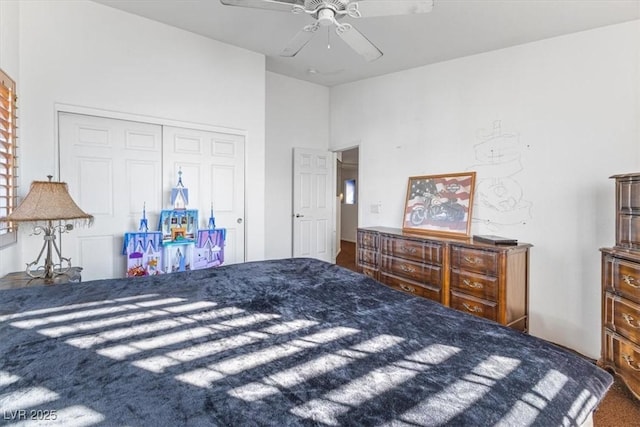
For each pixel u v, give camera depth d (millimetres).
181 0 2711
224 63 3508
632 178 2043
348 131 4770
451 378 822
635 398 2027
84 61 2744
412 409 698
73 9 2682
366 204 4492
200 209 3438
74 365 854
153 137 3135
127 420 648
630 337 2000
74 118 2746
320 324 1157
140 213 3088
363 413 683
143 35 3008
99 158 2875
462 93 3494
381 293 1546
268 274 1870
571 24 2682
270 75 4453
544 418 700
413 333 1092
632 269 1985
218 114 3490
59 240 2709
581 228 2760
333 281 1742
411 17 2732
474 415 686
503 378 829
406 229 3730
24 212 1969
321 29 3041
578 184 2771
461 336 1076
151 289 1544
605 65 2641
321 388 769
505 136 3178
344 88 4816
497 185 3229
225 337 1040
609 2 2363
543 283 2957
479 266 2715
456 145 3541
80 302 1346
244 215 3738
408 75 3984
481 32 2932
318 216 5004
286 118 4645
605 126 2645
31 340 1000
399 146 4090
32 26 2525
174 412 675
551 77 2906
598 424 1849
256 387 770
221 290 1544
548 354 971
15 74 2389
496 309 2600
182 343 994
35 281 2074
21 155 2492
